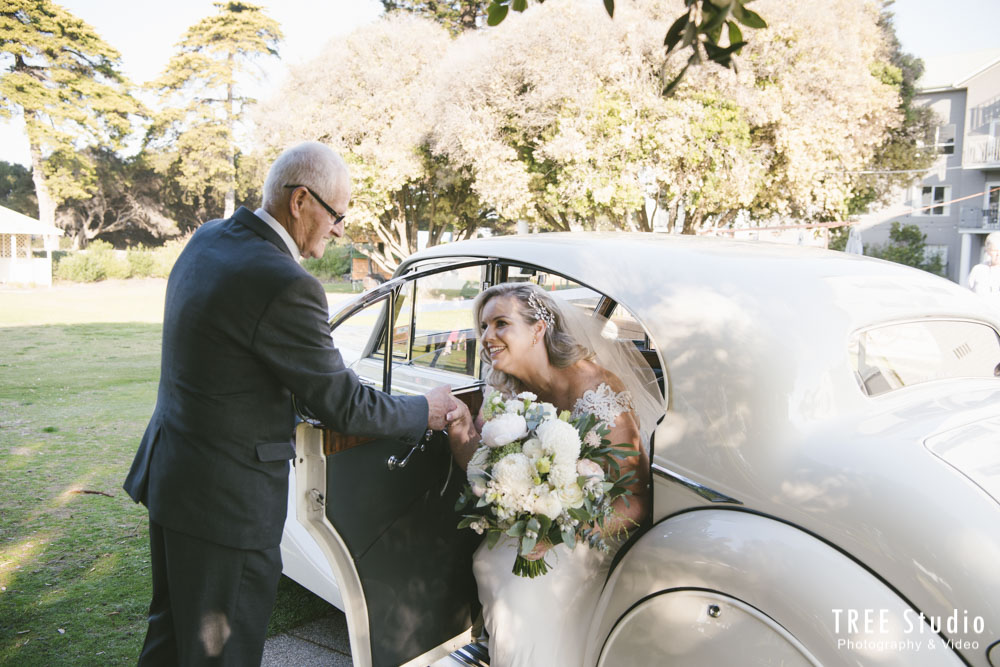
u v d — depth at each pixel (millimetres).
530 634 2031
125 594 3197
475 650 2295
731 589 1571
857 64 15547
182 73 43906
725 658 1567
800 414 1691
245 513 1899
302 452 1886
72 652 2705
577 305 2770
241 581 1928
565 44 14531
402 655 2105
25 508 4305
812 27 14586
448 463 2191
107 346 12047
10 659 2646
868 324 1914
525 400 2051
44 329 14445
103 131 42156
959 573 1367
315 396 1818
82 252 33906
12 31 38250
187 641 1929
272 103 20688
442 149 17875
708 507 1734
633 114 14078
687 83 14227
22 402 7414
